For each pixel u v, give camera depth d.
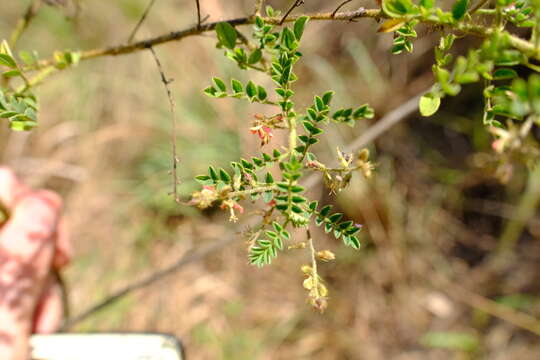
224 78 3.18
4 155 3.14
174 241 3.15
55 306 1.70
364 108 0.71
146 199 3.12
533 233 3.29
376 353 3.06
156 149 3.20
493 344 3.03
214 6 3.10
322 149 3.13
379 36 3.37
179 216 3.19
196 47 3.29
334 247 3.15
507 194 3.31
